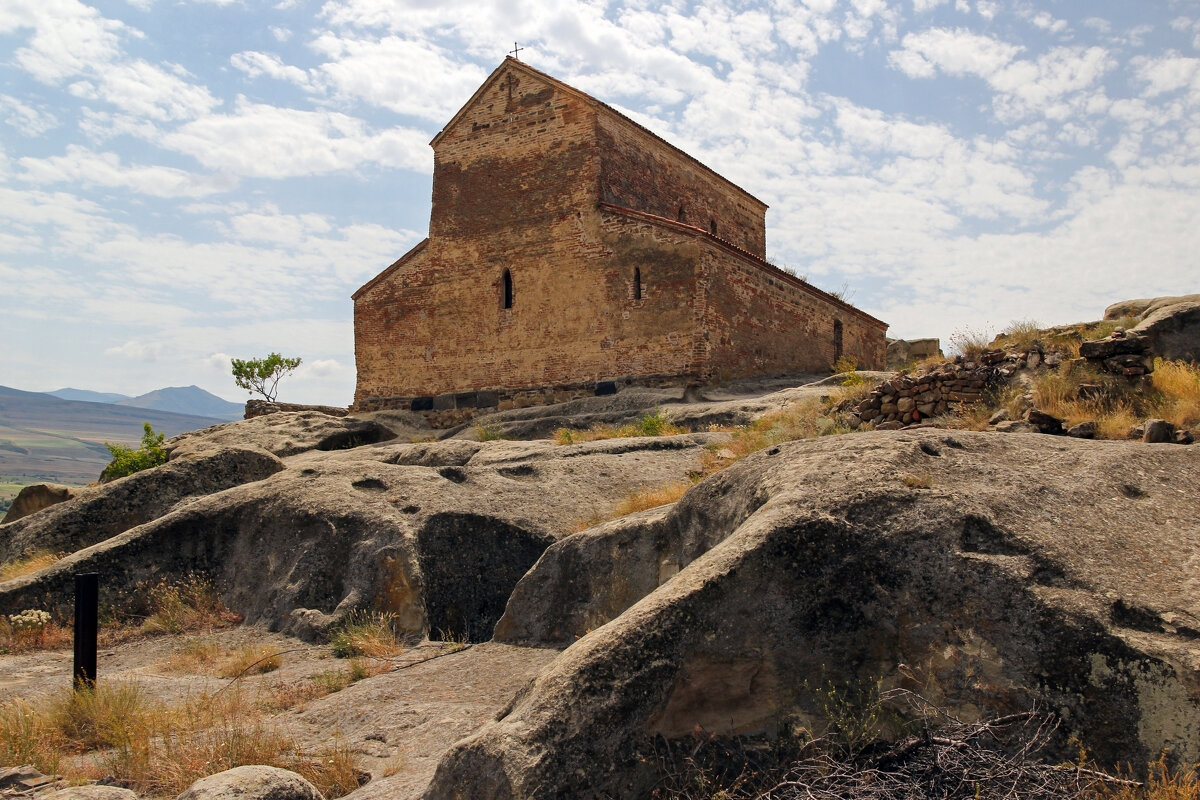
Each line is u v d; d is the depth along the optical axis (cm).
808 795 499
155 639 1166
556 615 930
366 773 661
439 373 2811
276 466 1664
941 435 755
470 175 2797
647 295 2445
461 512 1180
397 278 2916
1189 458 727
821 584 596
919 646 573
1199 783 464
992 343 1401
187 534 1314
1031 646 539
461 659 917
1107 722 507
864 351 3300
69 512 1530
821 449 752
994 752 512
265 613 1186
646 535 900
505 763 496
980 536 600
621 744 529
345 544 1184
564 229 2608
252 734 729
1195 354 1173
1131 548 594
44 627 1166
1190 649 502
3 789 641
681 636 565
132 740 732
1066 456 723
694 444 1506
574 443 1596
